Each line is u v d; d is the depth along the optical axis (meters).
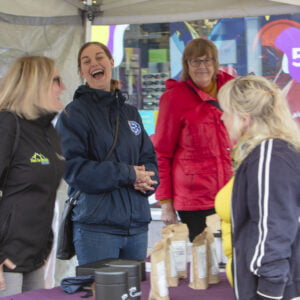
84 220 2.59
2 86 2.22
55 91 2.28
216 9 3.54
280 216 1.53
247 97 1.67
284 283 1.52
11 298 1.92
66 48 3.43
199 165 3.17
